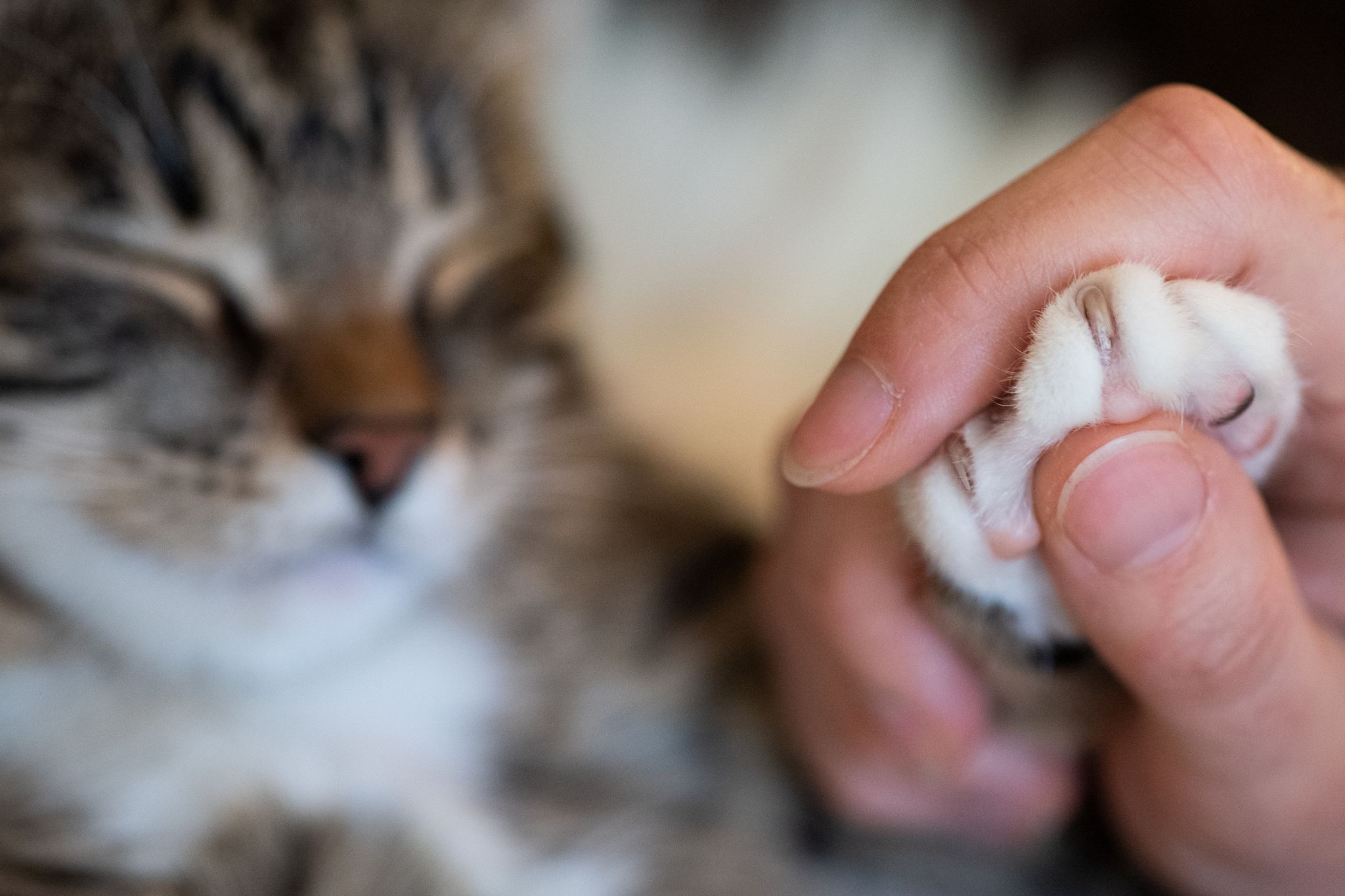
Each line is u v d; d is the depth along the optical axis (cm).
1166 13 50
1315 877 28
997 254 25
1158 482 25
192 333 31
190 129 30
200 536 31
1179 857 29
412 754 34
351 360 31
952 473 26
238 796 31
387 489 31
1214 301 25
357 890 30
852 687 30
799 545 31
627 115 51
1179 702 26
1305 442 27
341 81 32
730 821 35
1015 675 28
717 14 53
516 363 35
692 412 43
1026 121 53
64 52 30
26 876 30
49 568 31
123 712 32
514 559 35
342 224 32
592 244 43
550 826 34
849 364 26
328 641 32
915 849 33
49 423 30
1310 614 27
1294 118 45
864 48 54
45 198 30
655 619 36
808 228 51
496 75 35
